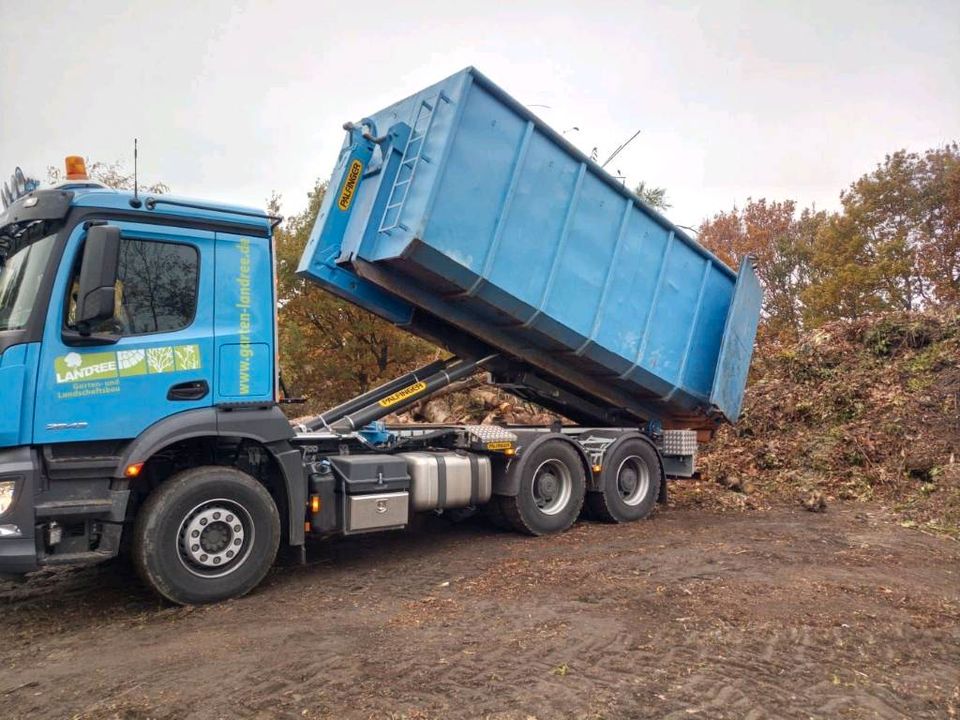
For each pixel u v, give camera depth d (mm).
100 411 5434
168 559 5602
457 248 7152
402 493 7055
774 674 4277
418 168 7059
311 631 5035
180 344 5781
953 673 4336
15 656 4812
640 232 8859
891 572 6477
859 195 29078
